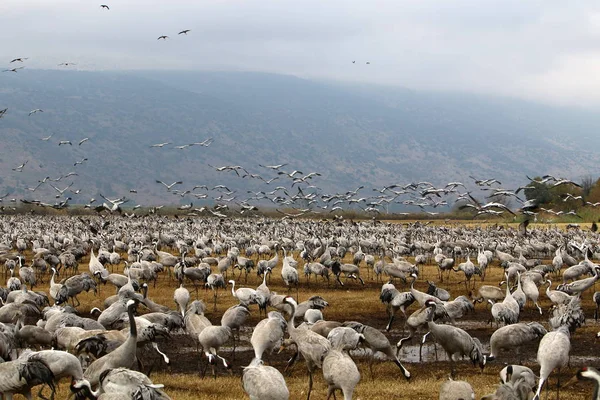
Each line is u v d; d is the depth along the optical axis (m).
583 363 20.45
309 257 45.16
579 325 19.92
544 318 27.48
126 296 23.50
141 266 35.25
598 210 80.69
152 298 31.02
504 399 12.84
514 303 22.95
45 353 14.52
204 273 33.62
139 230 67.00
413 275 25.03
